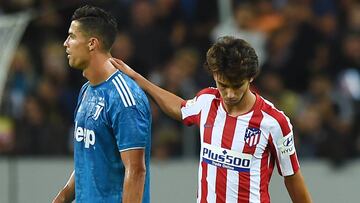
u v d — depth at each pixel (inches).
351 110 1371.8
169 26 1425.9
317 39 1437.0
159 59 1387.8
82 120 699.4
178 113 718.5
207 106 701.9
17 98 1339.8
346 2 1493.6
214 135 694.5
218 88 673.0
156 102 729.6
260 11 1450.5
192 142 1300.4
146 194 709.3
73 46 695.1
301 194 709.3
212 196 697.6
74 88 1378.0
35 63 1385.3
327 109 1362.0
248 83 671.8
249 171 687.1
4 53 1167.6
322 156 1331.2
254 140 683.4
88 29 692.1
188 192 1296.8
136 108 687.7
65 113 1357.0
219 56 656.4
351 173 1322.6
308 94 1387.8
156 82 1336.1
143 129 689.6
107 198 697.6
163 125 1307.8
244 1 1478.8
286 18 1453.0
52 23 1413.6
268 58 1411.2
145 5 1403.8
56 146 1323.8
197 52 1401.3
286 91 1398.9
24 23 1203.2
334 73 1423.5
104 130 691.4
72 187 749.3
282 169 696.4
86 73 698.2
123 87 690.2
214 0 1446.9
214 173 695.7
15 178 1321.4
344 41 1445.6
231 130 688.4
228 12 1449.3
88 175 699.4
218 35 1413.6
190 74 1346.0
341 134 1336.1
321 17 1472.7
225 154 689.6
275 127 681.6
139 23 1395.2
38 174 1318.9
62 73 1385.3
